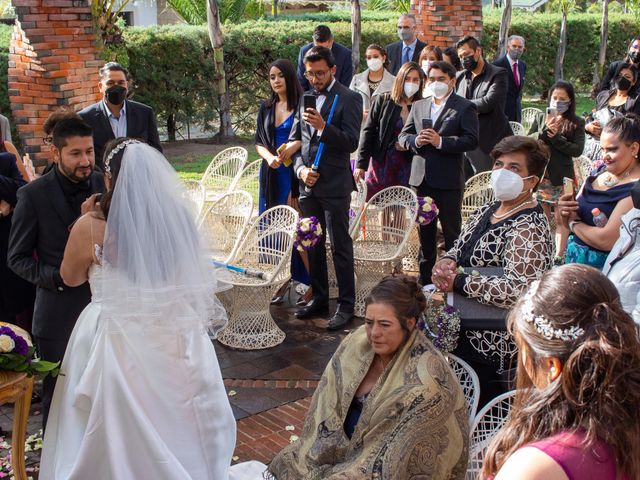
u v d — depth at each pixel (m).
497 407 3.10
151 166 3.10
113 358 3.07
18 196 3.61
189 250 3.13
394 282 2.75
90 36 8.30
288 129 5.98
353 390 2.86
